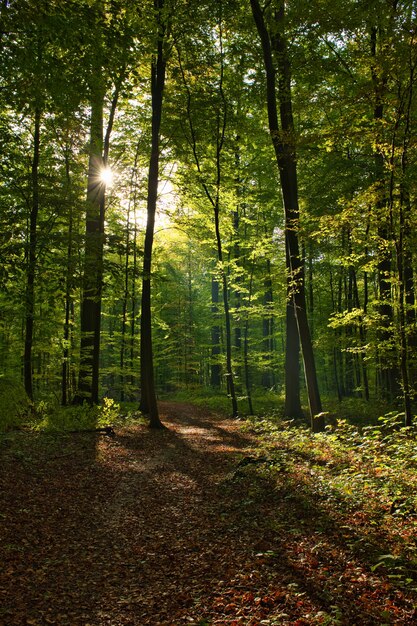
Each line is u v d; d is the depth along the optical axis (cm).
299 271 1425
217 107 1931
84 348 1945
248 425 1812
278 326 3441
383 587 484
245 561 582
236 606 477
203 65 1866
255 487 888
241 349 2909
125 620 460
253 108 2044
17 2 777
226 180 2183
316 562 553
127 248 1420
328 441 1183
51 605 483
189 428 1827
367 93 1035
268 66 1420
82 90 964
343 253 1759
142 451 1291
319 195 1678
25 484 845
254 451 1270
